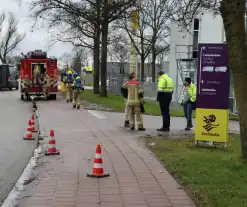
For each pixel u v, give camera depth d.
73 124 15.15
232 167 7.23
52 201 5.64
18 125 15.40
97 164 7.05
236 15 7.12
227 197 5.52
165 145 10.09
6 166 8.27
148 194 5.90
